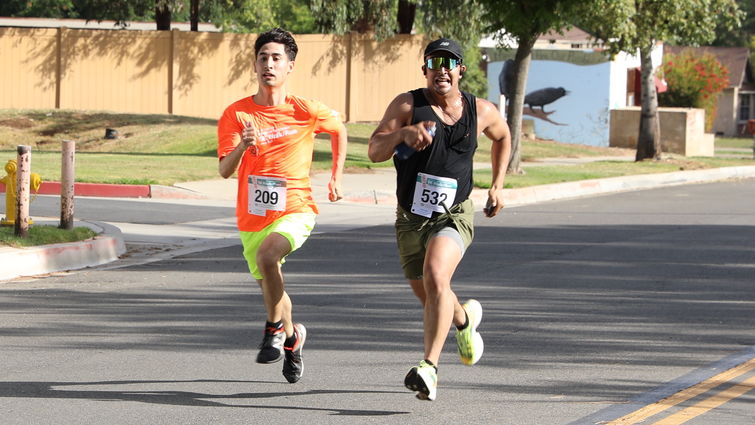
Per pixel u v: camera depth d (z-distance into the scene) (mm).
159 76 52844
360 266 17938
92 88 52281
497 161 9961
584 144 60969
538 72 61375
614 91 61156
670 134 54031
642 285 16344
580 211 27578
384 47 55031
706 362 11352
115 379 10391
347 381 10414
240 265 17984
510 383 10391
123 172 30281
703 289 16047
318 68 54156
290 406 9469
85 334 12492
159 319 13438
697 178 39969
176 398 9703
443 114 9453
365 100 55062
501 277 16984
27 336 12352
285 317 9977
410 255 9750
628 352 11805
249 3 71125
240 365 11047
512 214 26641
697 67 75438
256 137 10000
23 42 51469
